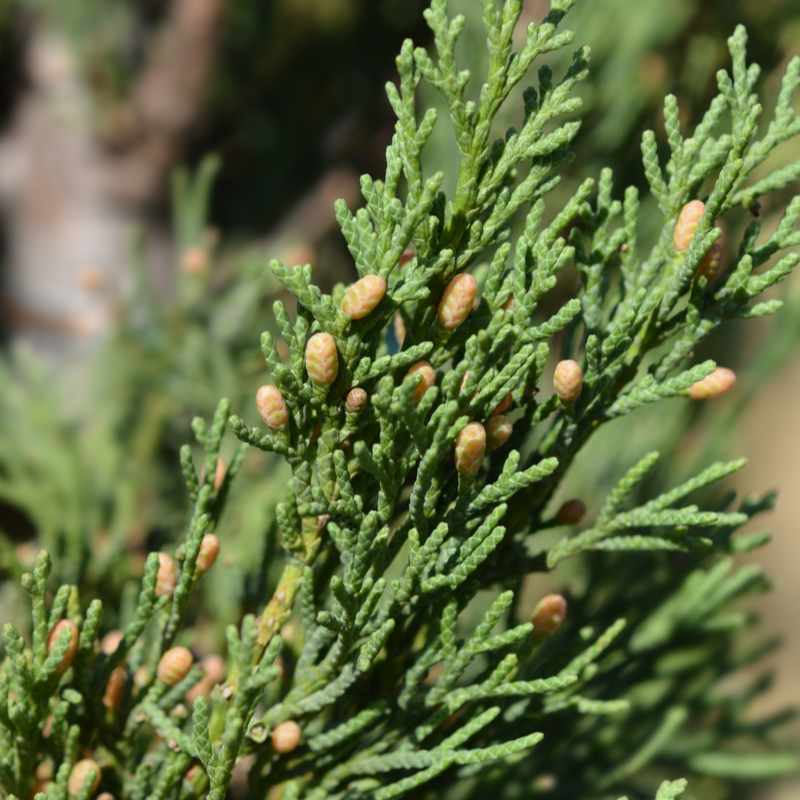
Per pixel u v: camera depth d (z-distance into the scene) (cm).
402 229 29
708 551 33
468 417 29
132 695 30
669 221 30
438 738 30
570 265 41
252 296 46
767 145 30
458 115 29
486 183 30
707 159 30
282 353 45
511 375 29
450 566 30
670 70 42
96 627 30
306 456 30
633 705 35
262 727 30
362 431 30
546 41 29
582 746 34
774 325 40
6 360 55
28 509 41
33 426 43
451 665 30
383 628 29
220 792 29
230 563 32
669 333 30
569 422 30
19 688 29
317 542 30
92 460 44
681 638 35
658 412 38
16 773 30
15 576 33
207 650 35
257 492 37
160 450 47
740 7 40
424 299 30
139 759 32
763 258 30
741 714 36
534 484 30
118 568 35
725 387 30
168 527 43
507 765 31
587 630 31
